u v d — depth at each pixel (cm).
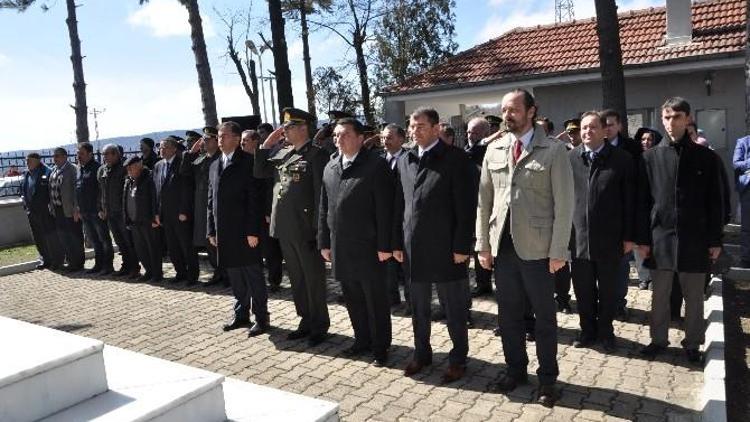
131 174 800
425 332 442
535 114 387
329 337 541
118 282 846
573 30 1506
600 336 473
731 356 447
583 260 472
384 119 1612
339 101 2150
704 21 1278
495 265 399
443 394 405
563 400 385
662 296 446
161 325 611
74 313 685
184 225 775
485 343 503
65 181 917
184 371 304
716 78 1177
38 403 253
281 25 1158
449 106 1772
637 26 1371
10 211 1284
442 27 2158
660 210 434
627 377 417
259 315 561
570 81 1300
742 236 698
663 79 1229
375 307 460
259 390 333
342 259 460
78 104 1462
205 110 1179
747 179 682
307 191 506
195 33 1169
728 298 594
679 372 421
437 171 413
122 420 250
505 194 387
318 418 294
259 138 595
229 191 550
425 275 417
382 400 400
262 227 564
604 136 468
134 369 310
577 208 471
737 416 355
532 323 500
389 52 2088
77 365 268
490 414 371
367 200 451
